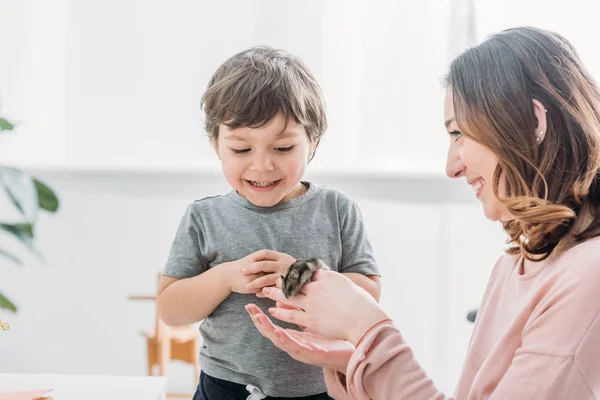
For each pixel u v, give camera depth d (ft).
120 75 8.32
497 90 2.81
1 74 8.48
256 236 4.00
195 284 3.86
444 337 8.36
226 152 3.78
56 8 8.37
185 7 8.18
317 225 4.09
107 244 8.58
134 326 8.66
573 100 2.77
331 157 8.18
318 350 3.16
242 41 8.13
